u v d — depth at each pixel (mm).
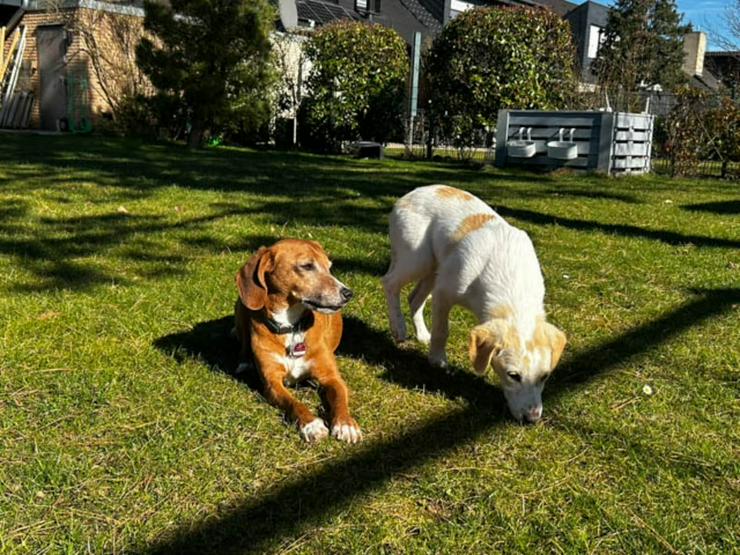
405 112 17281
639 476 2645
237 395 3209
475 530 2305
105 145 14359
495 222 3660
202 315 4254
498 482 2594
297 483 2529
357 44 16750
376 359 3805
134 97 16438
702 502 2486
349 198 8469
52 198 7586
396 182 10398
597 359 3801
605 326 4332
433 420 3072
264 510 2365
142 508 2352
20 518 2271
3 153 11891
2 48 18938
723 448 2865
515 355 2963
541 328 3074
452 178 11531
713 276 5449
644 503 2482
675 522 2365
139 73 17688
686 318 4457
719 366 3695
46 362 3436
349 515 2357
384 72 17047
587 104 16156
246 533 2248
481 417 3105
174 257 5465
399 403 3238
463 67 15484
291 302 3205
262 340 3217
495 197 9336
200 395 3176
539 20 15281
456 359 3855
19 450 2656
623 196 9891
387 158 16500
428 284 4121
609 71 17906
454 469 2668
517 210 8281
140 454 2650
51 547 2145
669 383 3498
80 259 5281
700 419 3125
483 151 16812
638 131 13531
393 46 17203
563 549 2225
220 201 7891
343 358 3795
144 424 2887
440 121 16219
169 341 3840
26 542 2162
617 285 5160
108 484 2475
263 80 15453
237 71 15000
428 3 33250
